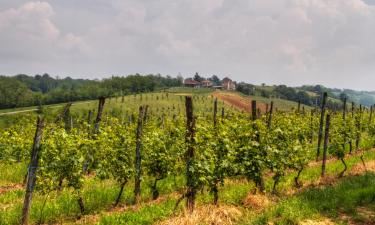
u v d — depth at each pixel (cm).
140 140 1645
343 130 2794
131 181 1828
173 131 1919
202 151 1370
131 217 1235
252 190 1645
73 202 1434
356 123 3186
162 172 1652
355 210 1305
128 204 1531
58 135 1377
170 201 1465
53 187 1331
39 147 1205
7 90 14738
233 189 1641
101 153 1544
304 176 2023
